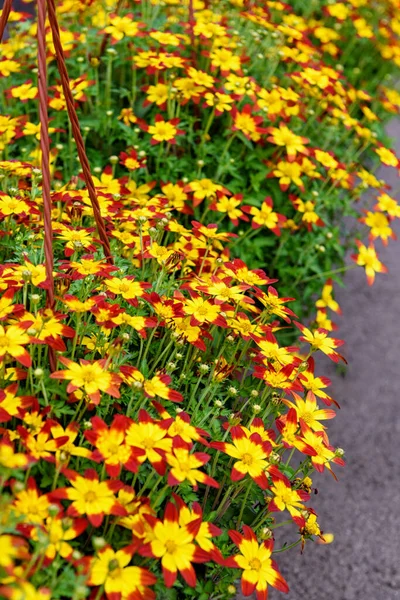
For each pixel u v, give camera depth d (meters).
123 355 0.67
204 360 0.74
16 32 1.07
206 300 0.69
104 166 1.02
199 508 0.58
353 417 1.24
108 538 0.59
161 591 0.60
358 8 1.67
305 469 0.69
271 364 0.68
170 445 0.58
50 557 0.54
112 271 0.68
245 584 0.58
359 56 1.72
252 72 1.17
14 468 0.55
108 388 0.59
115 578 0.55
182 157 1.03
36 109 1.04
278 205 1.07
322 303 1.08
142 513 0.58
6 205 0.71
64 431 0.58
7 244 0.73
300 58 1.10
